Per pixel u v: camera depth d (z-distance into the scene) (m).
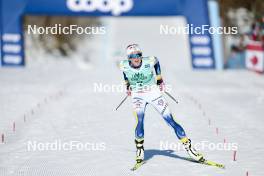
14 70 66.31
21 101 40.53
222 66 70.31
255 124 31.94
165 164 22.36
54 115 34.66
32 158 23.55
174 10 69.38
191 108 37.50
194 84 51.38
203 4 69.19
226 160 22.98
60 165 22.36
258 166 21.92
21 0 70.75
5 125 31.16
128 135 28.58
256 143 26.55
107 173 21.08
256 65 64.50
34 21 89.00
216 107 38.19
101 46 94.75
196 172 21.03
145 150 25.06
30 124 31.52
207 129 30.12
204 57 69.88
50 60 84.25
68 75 60.28
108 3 68.88
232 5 85.75
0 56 72.12
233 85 51.28
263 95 44.66
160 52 88.19
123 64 22.25
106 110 36.78
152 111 35.62
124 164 22.45
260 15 81.25
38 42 89.31
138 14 68.94
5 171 21.39
